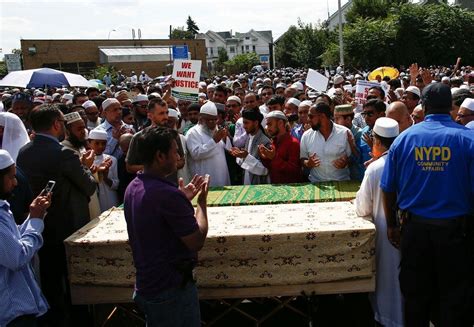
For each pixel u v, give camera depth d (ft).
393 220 11.34
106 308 13.02
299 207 12.73
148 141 8.79
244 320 13.25
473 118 15.66
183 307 8.80
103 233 11.27
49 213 12.26
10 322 9.17
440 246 10.39
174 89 24.45
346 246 10.59
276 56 171.22
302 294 10.78
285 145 16.28
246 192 14.48
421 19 109.70
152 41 151.12
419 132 10.78
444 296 10.60
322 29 134.10
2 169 9.39
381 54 107.04
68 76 37.76
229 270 10.68
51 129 12.46
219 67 176.55
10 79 36.22
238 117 25.18
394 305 11.63
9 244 8.93
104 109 19.40
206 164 17.08
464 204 10.41
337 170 15.90
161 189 8.57
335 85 42.80
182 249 8.77
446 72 70.95
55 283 12.56
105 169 14.83
